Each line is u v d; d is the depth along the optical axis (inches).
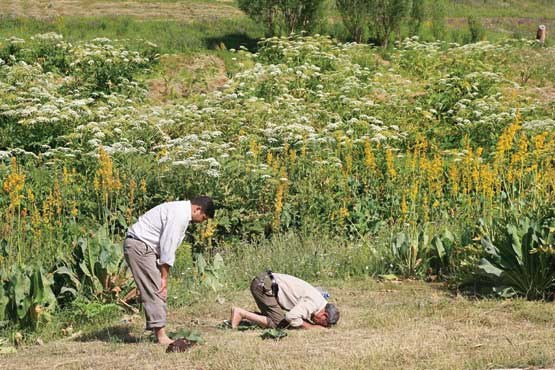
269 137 1088.8
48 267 746.8
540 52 1776.6
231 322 602.9
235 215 904.9
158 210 554.9
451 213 912.9
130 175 951.0
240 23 2082.9
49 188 927.0
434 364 478.9
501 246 692.7
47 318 631.8
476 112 1205.7
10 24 1935.3
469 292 702.5
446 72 1485.0
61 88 1353.3
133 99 1360.7
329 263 798.5
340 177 964.0
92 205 909.8
